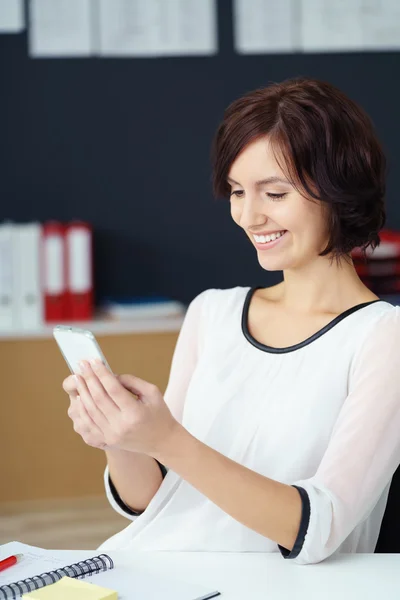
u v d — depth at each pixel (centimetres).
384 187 178
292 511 154
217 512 176
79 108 475
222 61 481
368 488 160
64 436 438
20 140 472
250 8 480
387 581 150
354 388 167
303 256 174
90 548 386
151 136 481
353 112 169
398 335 169
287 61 487
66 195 478
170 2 475
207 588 145
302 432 173
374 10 489
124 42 473
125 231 484
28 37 466
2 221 473
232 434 180
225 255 494
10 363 430
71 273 435
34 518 424
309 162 165
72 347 154
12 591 142
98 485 444
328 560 160
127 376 151
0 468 433
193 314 202
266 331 187
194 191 488
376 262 452
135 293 487
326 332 176
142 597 141
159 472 187
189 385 193
